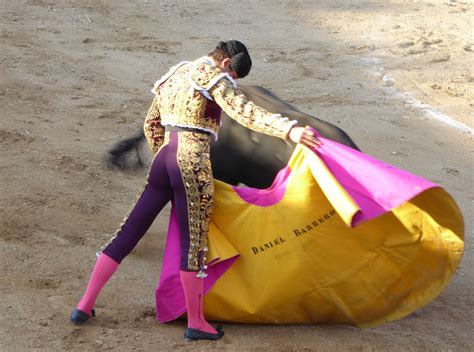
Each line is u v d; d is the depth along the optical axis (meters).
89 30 32.09
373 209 10.85
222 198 11.97
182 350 11.32
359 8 38.53
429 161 21.80
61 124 21.88
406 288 12.18
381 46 32.56
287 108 14.85
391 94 27.31
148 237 15.38
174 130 11.47
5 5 34.06
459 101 26.89
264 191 12.10
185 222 11.44
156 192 11.76
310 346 11.68
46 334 11.50
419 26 35.47
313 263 11.93
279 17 36.31
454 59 31.17
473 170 21.41
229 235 11.96
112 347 11.27
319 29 34.72
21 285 13.01
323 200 11.77
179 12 35.91
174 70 11.70
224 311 12.02
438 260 11.99
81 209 16.44
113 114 23.20
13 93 24.06
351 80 28.44
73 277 13.50
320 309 12.19
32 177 17.80
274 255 11.91
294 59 30.48
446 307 13.57
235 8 37.31
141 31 32.72
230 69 11.45
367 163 11.15
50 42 30.00
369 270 12.05
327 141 11.35
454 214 11.59
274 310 12.06
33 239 14.83
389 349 11.80
